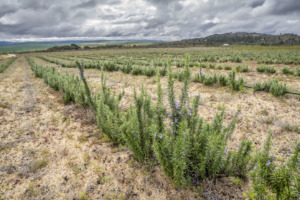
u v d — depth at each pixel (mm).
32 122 4469
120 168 2756
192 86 7426
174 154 1950
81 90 5109
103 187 2422
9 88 8398
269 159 1891
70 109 5281
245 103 5230
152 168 2717
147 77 10047
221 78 7262
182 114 2402
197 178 2361
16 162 2975
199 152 2334
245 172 2344
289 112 4461
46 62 30406
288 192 1548
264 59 16281
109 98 4590
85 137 3697
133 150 2725
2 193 2369
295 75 9273
